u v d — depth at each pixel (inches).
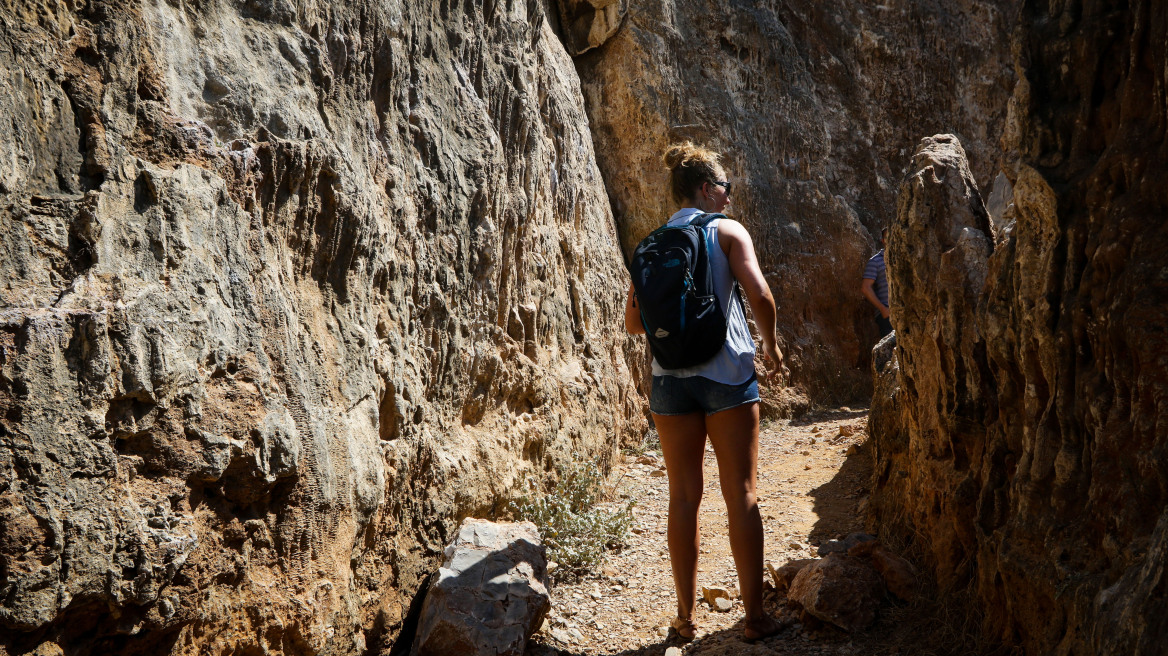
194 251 90.1
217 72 100.8
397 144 135.6
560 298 199.5
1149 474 75.7
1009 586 97.7
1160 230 79.2
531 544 129.6
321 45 118.2
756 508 118.4
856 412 290.0
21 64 77.2
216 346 90.9
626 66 275.6
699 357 113.2
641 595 139.8
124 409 80.9
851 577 123.1
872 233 328.2
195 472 87.0
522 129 182.7
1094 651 74.4
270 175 104.1
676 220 121.9
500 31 182.4
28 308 74.4
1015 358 102.4
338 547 108.8
